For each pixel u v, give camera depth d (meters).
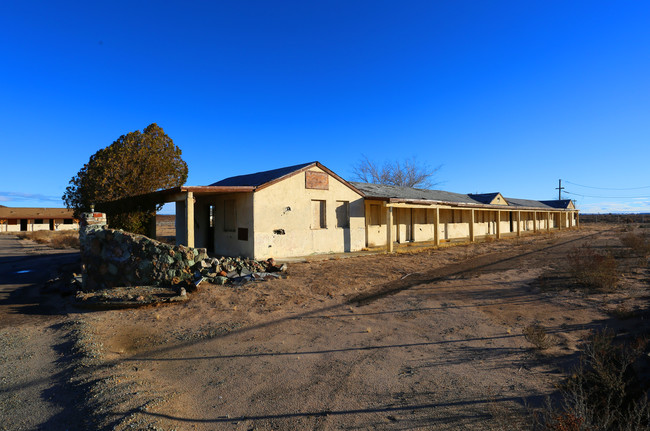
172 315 6.97
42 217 52.75
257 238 12.83
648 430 3.03
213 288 8.75
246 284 9.18
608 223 60.66
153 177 15.30
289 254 13.84
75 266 13.88
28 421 3.39
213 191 11.73
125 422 3.19
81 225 9.65
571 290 8.41
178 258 9.06
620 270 10.59
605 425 2.93
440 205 20.06
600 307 6.96
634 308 6.68
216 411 3.58
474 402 3.67
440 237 23.53
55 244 27.70
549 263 12.86
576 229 40.22
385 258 14.50
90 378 4.19
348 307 7.45
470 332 5.86
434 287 9.20
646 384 3.89
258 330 6.09
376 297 8.23
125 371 4.44
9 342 5.66
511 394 3.81
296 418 3.45
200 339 5.71
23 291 10.04
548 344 5.06
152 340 5.68
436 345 5.33
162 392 3.91
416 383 4.13
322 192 15.17
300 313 7.04
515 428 3.07
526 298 7.95
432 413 3.48
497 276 10.53
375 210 18.56
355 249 16.62
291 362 4.79
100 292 8.23
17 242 31.94
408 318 6.70
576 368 4.28
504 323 6.28
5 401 3.79
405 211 20.81
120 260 9.21
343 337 5.72
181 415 3.47
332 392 3.96
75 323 6.46
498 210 25.06
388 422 3.35
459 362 4.70
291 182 13.99
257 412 3.56
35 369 4.63
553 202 46.62
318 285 9.25
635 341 5.02
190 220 11.20
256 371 4.52
